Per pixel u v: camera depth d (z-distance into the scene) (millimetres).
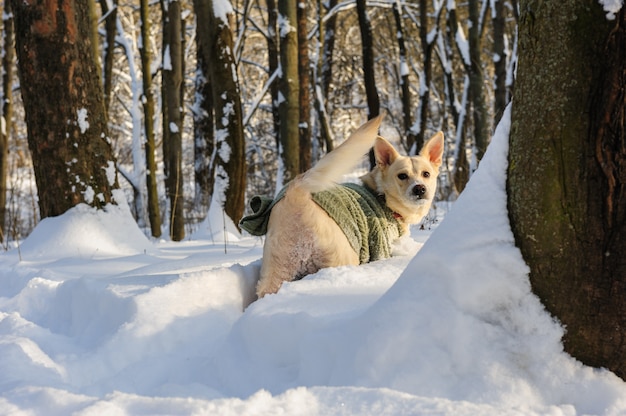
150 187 11805
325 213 3934
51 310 4180
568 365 2090
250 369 2697
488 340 2158
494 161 2365
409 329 2230
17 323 3688
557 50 2082
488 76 24938
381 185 4887
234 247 6410
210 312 3486
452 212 2383
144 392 2750
